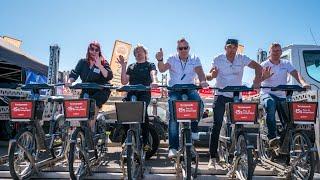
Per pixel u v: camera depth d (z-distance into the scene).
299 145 4.67
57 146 5.56
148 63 5.77
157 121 6.98
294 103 4.65
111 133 6.79
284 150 4.87
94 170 4.93
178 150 4.70
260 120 5.84
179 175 4.66
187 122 4.53
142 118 4.56
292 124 4.73
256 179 4.70
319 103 4.89
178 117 4.48
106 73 5.51
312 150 4.34
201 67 5.34
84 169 4.75
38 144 4.91
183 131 4.55
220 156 5.37
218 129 5.23
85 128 4.82
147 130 5.55
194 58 5.36
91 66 5.54
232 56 5.43
